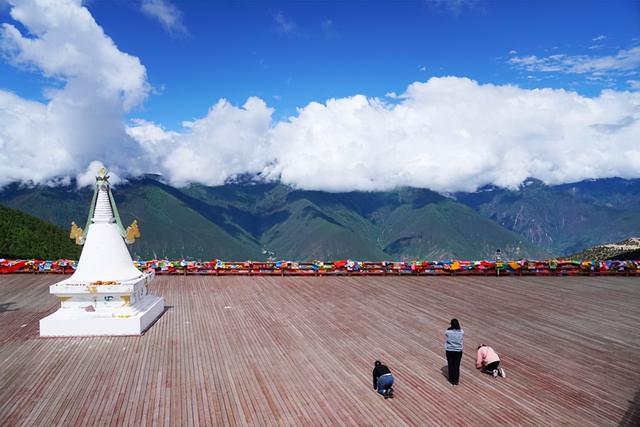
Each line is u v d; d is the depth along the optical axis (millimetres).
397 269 25406
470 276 25344
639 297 20438
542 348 13695
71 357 12828
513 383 11164
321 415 9547
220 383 11102
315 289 21875
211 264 25219
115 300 15320
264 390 10719
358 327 15742
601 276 25625
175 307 18359
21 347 13648
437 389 10805
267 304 18922
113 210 16984
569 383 11188
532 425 9195
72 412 9656
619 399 10359
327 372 11797
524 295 20766
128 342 14102
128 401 10141
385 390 10359
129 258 17000
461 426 9125
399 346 13828
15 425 9133
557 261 26219
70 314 15047
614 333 15195
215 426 9094
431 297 20297
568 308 18422
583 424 9258
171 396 10391
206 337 14594
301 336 14727
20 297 19828
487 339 14523
